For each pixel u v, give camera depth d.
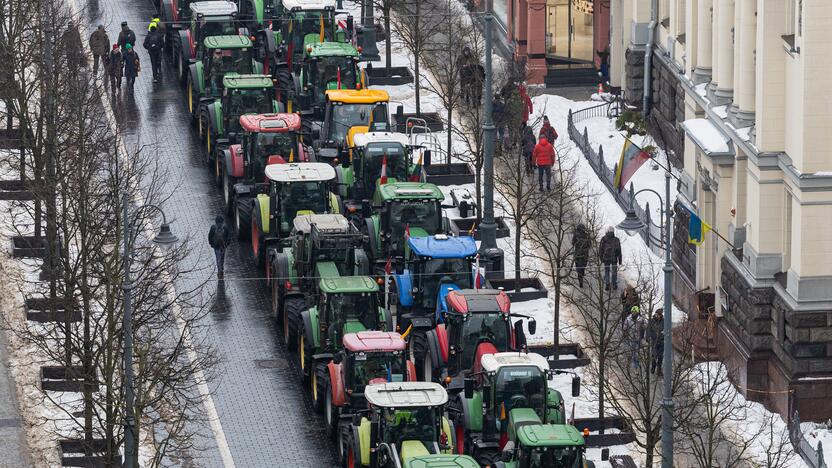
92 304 141.25
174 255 138.62
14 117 178.38
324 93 189.88
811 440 139.50
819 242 140.62
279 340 152.25
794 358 142.00
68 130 155.75
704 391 132.50
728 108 154.25
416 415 122.81
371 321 139.88
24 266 160.25
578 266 159.00
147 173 164.38
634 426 135.00
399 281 147.50
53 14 173.75
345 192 171.62
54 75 163.62
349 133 175.75
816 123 138.62
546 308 159.12
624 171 145.50
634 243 172.12
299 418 139.62
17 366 144.50
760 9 142.75
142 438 135.25
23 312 152.00
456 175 184.38
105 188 159.50
